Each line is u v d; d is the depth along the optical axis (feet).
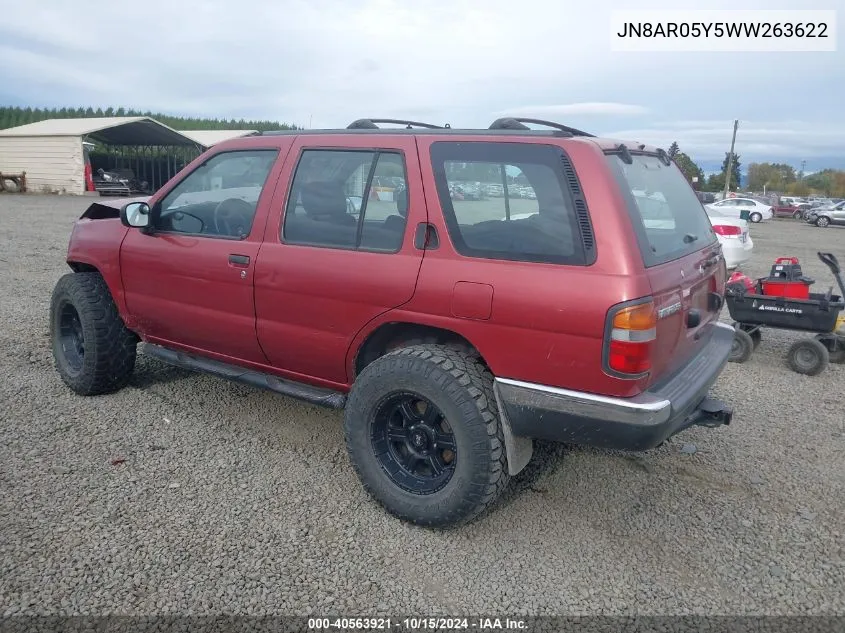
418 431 10.90
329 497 11.67
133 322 14.94
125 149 117.29
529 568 9.92
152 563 9.64
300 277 11.78
